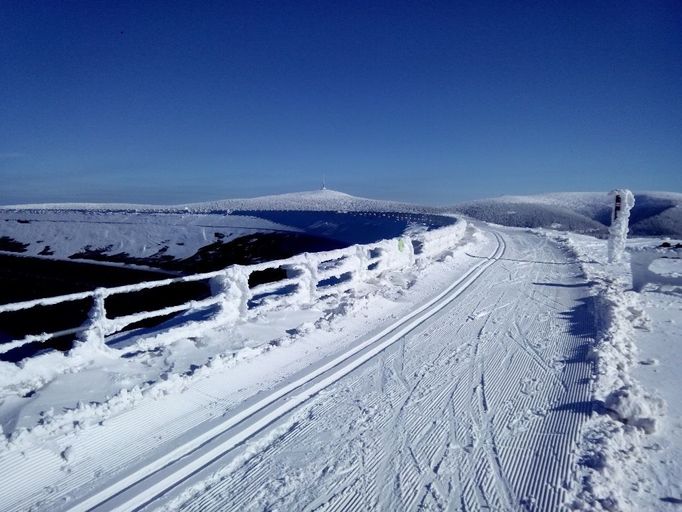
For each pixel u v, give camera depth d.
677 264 15.70
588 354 6.80
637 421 4.98
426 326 8.75
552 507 3.63
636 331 8.52
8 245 53.31
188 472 4.15
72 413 4.64
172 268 38.75
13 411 4.57
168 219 52.31
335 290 10.73
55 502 3.71
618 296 10.23
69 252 47.12
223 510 3.67
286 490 3.92
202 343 7.08
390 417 5.17
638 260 11.59
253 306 9.02
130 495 3.79
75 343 5.73
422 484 3.97
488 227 38.62
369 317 9.33
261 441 4.68
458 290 11.91
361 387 5.99
